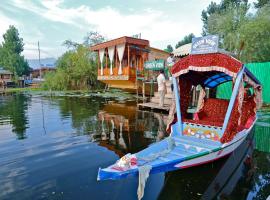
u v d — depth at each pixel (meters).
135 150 7.58
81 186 5.25
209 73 8.29
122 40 20.52
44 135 9.60
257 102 8.18
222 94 15.79
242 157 6.82
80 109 16.28
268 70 14.36
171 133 7.17
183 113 7.66
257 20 19.81
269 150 7.37
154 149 5.86
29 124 11.80
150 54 22.69
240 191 5.06
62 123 11.84
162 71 13.74
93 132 9.88
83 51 35.00
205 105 9.21
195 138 6.82
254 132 9.34
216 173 5.86
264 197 4.82
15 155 7.27
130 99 21.17
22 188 5.20
